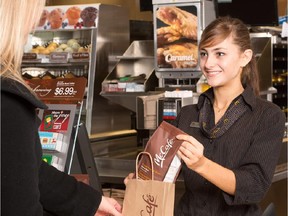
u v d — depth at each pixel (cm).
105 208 212
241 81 264
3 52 147
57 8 539
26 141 147
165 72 440
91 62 509
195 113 266
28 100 146
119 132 536
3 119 143
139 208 217
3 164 143
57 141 260
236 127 249
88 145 279
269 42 483
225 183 233
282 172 445
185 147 223
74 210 202
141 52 519
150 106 407
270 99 500
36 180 152
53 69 546
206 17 429
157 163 226
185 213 256
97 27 517
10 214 145
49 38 566
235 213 247
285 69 561
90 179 281
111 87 482
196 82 452
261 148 242
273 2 532
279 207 510
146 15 697
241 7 538
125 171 465
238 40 254
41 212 154
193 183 254
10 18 146
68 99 268
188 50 429
